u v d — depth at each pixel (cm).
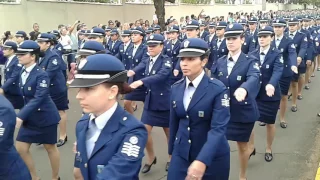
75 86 213
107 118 226
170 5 2767
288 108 874
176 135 346
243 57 465
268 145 577
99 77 213
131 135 221
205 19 2088
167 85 538
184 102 332
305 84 1084
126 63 874
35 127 454
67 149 631
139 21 1819
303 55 852
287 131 712
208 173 334
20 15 1577
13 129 281
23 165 299
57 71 608
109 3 2153
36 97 436
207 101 321
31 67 452
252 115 459
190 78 330
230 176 520
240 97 392
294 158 581
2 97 283
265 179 509
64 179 515
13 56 686
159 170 541
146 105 541
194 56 316
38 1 1667
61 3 1792
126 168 212
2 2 1488
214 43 998
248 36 934
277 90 555
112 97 223
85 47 515
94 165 223
